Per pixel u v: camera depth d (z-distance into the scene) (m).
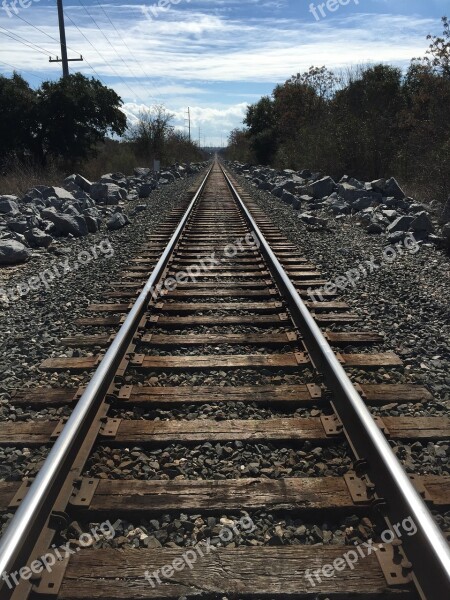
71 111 27.39
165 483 3.17
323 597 2.42
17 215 12.68
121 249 10.38
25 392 4.38
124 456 3.51
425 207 13.82
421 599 2.36
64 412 4.06
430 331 5.66
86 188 18.88
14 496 3.04
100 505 2.98
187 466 3.39
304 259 8.99
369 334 5.53
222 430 3.74
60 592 2.42
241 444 3.60
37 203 14.73
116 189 19.38
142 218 14.77
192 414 4.00
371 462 3.21
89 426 3.69
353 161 22.47
